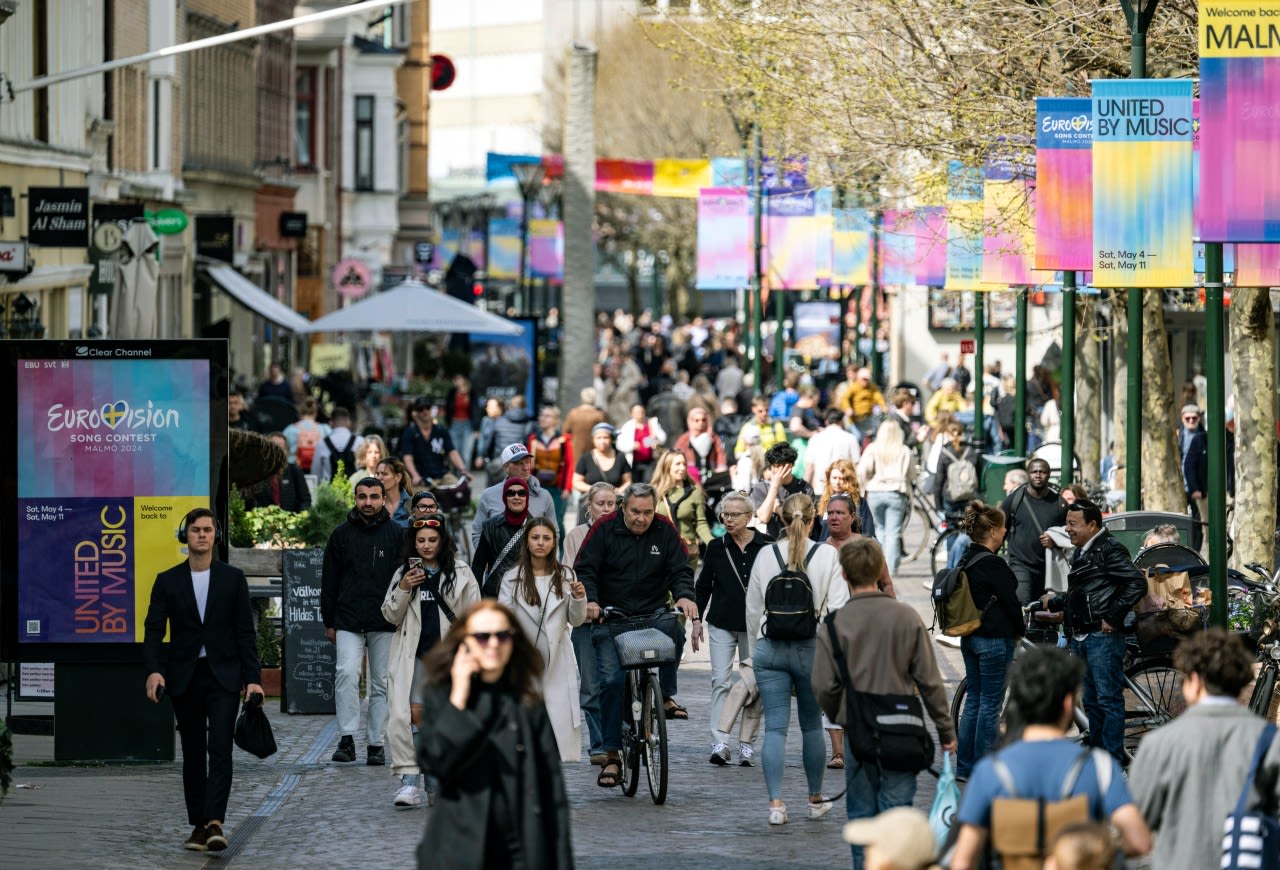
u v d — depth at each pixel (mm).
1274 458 43281
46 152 72375
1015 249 51906
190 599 29141
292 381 97250
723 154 90500
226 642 29188
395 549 35625
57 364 34844
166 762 35750
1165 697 34281
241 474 48438
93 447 35000
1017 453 62344
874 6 51969
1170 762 18656
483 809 18375
